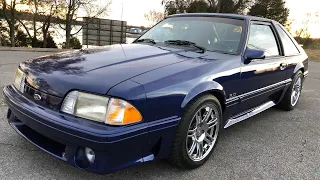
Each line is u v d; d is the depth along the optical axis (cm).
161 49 305
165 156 238
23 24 2477
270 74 360
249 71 312
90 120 206
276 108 480
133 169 257
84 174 243
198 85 246
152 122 217
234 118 319
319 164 290
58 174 240
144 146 217
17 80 268
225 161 284
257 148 319
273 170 272
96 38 2509
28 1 2361
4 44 2388
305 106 510
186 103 235
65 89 214
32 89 236
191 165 259
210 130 279
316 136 366
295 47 459
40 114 218
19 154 267
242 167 274
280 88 407
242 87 307
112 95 202
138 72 228
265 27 382
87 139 197
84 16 2627
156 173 253
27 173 238
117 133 198
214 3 3625
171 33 358
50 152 226
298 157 303
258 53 305
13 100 246
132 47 315
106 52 288
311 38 3200
